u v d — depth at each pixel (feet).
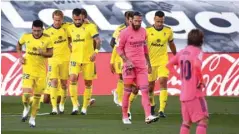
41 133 124.47
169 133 125.80
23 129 129.80
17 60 195.21
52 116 153.28
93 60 156.25
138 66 133.28
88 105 167.84
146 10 202.28
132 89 140.56
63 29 159.22
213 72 199.52
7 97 191.42
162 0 203.51
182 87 106.22
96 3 201.46
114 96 176.04
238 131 130.52
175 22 202.90
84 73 157.28
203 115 104.94
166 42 151.64
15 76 195.00
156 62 151.33
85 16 157.48
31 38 132.98
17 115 153.28
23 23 198.49
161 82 151.94
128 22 144.05
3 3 198.90
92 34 156.46
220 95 199.31
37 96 133.08
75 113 157.07
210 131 130.00
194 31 106.22
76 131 127.13
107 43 198.49
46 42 132.98
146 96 132.16
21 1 199.82
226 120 148.97
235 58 200.75
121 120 145.79
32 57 133.18
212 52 200.34
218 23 203.31
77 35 156.76
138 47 133.28
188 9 204.03
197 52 105.50
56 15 158.10
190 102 105.09
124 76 135.03
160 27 151.53
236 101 187.93
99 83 197.16
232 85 199.82
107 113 159.43
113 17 200.75
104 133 124.88
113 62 161.58
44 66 134.10
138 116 154.51
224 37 202.28
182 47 201.98
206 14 204.03
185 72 105.50
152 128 132.77
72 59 156.87
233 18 204.03
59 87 164.45
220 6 204.74
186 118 106.63
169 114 159.22
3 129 129.59
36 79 133.80
